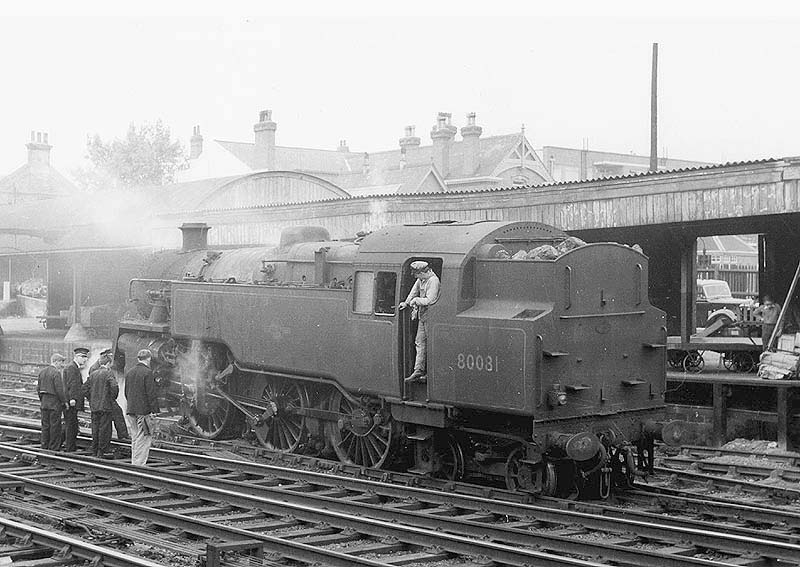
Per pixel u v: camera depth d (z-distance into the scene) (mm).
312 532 10312
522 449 12031
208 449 16438
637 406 12406
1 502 11945
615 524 10094
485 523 10234
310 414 15305
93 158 59750
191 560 9359
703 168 18266
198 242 20078
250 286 16000
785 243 21062
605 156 78688
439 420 12562
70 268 37625
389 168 61500
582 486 12164
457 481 12844
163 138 60438
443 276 12555
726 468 14930
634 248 12516
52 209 40688
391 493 12094
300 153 73000
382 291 13633
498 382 11672
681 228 20734
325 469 14570
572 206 20734
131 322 19375
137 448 14406
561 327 11531
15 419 20688
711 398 18203
